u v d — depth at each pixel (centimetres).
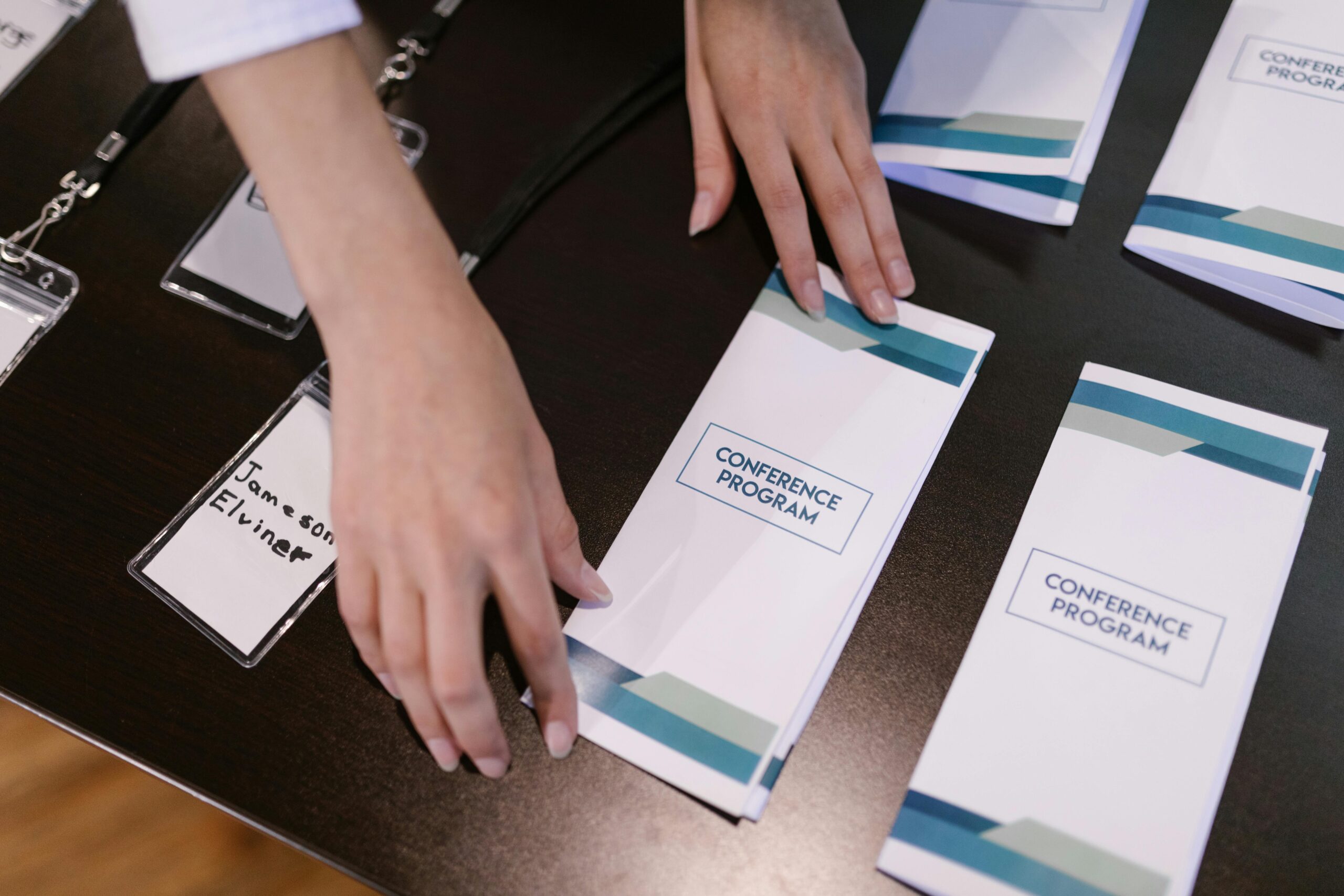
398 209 47
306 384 60
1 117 71
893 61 71
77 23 74
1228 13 68
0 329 64
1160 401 57
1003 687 50
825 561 54
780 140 63
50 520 57
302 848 49
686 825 49
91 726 52
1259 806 48
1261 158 62
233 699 52
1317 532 54
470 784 50
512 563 45
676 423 59
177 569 56
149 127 70
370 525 45
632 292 64
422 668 46
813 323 61
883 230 62
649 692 51
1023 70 67
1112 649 51
